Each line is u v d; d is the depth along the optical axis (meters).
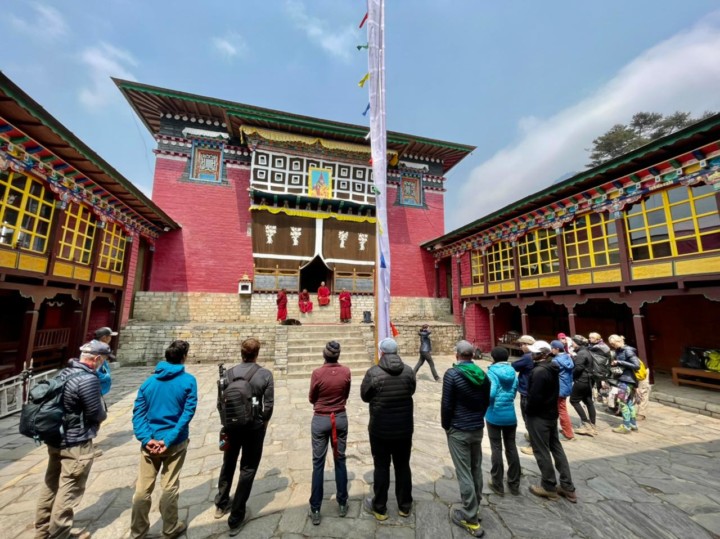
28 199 7.49
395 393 3.24
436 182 20.59
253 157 15.84
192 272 15.23
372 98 7.90
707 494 3.78
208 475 4.20
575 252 10.22
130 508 3.49
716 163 6.78
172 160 15.74
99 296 10.84
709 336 9.17
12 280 7.37
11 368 7.72
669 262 7.62
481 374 3.35
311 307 15.33
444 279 19.55
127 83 14.10
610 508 3.49
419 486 3.92
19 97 5.82
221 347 11.74
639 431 5.79
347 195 17.09
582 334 12.92
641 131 27.45
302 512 3.40
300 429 5.75
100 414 3.09
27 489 3.83
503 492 3.76
